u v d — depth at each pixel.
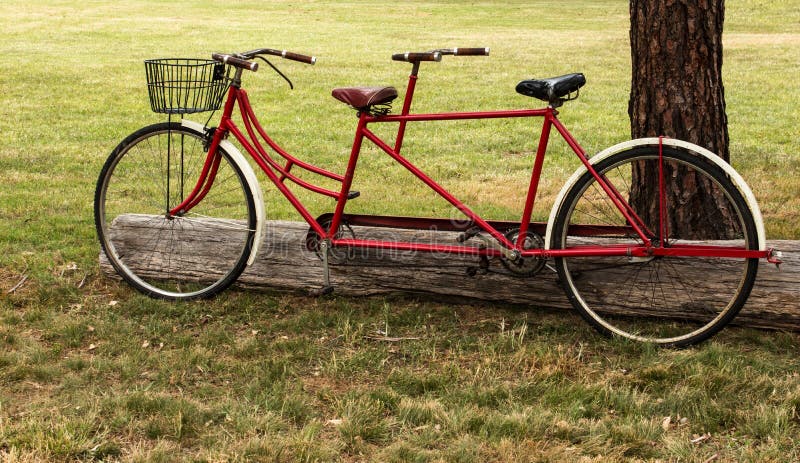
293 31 22.69
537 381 3.37
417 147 8.59
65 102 11.32
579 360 3.57
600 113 10.53
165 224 4.43
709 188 4.38
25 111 10.62
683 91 4.27
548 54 17.58
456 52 3.71
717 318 3.59
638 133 4.42
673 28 4.21
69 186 6.89
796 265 3.67
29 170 7.45
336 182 7.09
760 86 12.74
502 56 17.25
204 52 17.72
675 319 3.86
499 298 4.06
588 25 25.56
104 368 3.50
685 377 3.35
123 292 4.39
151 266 4.43
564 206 3.71
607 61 16.27
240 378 3.46
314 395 3.31
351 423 3.04
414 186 6.95
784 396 3.17
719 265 3.75
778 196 6.38
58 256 4.95
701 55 4.23
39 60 15.62
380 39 21.03
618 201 3.61
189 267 4.38
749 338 3.71
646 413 3.12
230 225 4.34
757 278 3.70
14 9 27.03
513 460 2.82
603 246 3.71
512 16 28.88
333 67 15.26
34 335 3.88
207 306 4.20
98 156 8.05
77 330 3.88
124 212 6.10
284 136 9.18
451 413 3.11
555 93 3.57
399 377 3.41
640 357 3.58
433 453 2.86
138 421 3.08
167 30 22.06
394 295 4.21
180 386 3.39
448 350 3.69
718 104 4.32
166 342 3.81
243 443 2.92
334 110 10.88
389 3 33.62
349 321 3.98
